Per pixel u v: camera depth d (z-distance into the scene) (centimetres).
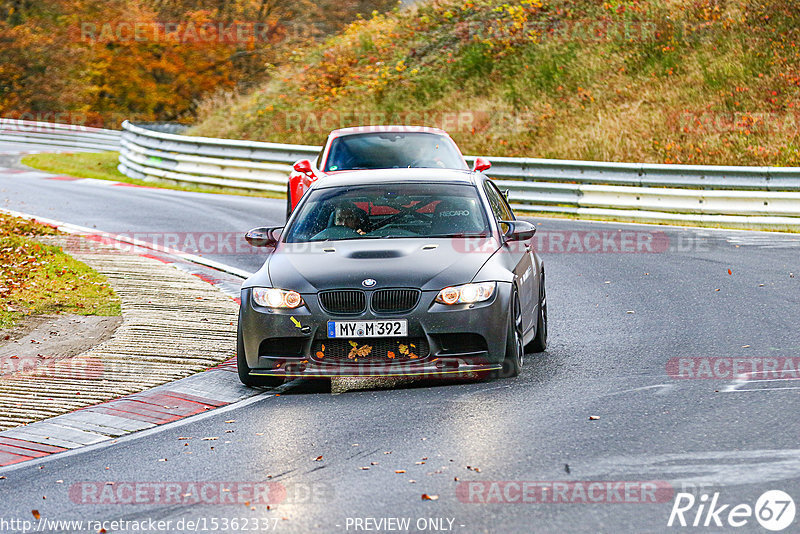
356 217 3156
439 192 3262
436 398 2678
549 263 5188
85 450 2378
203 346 3394
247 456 2225
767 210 6525
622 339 3375
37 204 7625
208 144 9238
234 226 6519
